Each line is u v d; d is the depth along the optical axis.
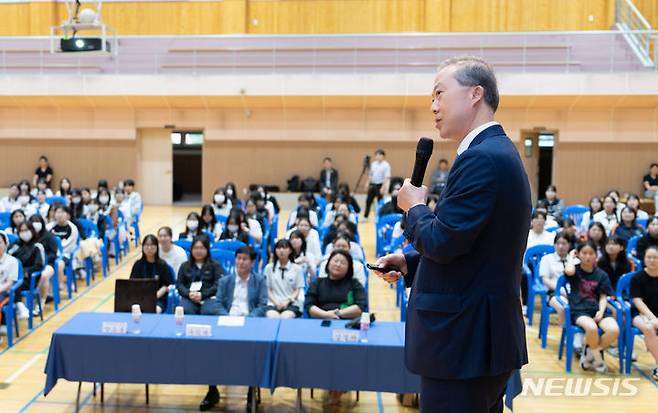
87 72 17.09
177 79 16.23
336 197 12.14
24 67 17.14
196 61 17.08
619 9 17.42
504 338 1.58
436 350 1.60
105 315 5.14
